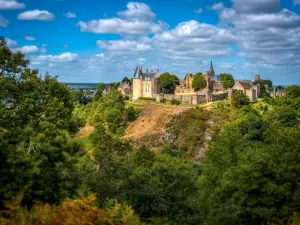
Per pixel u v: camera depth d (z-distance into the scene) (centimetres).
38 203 1969
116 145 4512
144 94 17138
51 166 2244
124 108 14838
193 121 12000
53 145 2347
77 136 7906
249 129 7919
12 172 1981
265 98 13825
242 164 2712
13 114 3086
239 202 2588
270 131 4844
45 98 3594
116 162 3659
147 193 3064
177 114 12888
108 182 3136
